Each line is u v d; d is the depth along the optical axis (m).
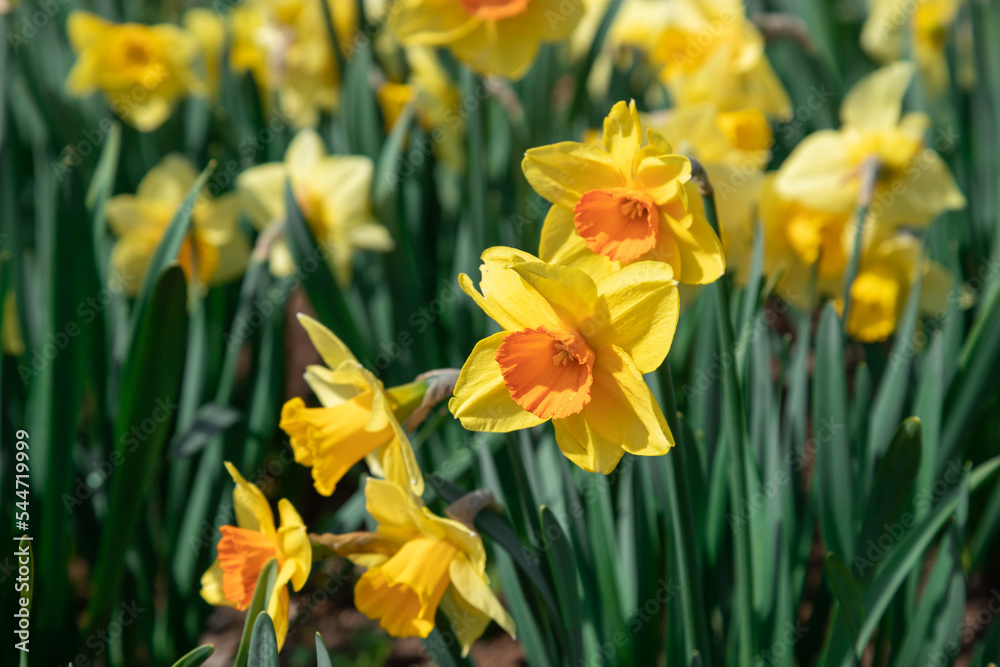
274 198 1.25
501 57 1.11
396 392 0.95
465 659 0.97
